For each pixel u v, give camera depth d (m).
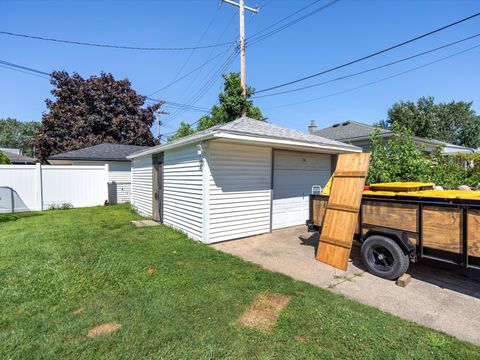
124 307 3.27
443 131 31.14
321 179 9.43
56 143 23.20
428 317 3.14
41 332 2.75
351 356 2.44
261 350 2.52
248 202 7.17
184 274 4.35
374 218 4.51
